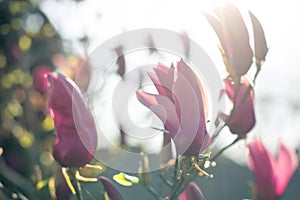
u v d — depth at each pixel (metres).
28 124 1.27
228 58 0.73
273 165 0.81
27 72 1.35
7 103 1.33
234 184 1.72
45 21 1.41
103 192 0.97
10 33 1.41
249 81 0.74
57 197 0.78
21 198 0.89
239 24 0.73
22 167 1.25
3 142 1.28
